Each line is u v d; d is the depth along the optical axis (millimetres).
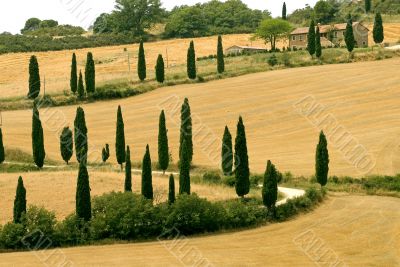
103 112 169375
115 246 77688
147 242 80062
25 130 153750
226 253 74750
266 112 163875
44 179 107688
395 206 101875
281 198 101812
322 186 112250
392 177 115812
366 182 114812
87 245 78375
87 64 178375
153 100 177500
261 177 116688
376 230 87500
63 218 88125
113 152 142000
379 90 170250
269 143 144000
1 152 125625
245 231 86438
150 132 155250
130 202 83562
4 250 76250
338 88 174750
